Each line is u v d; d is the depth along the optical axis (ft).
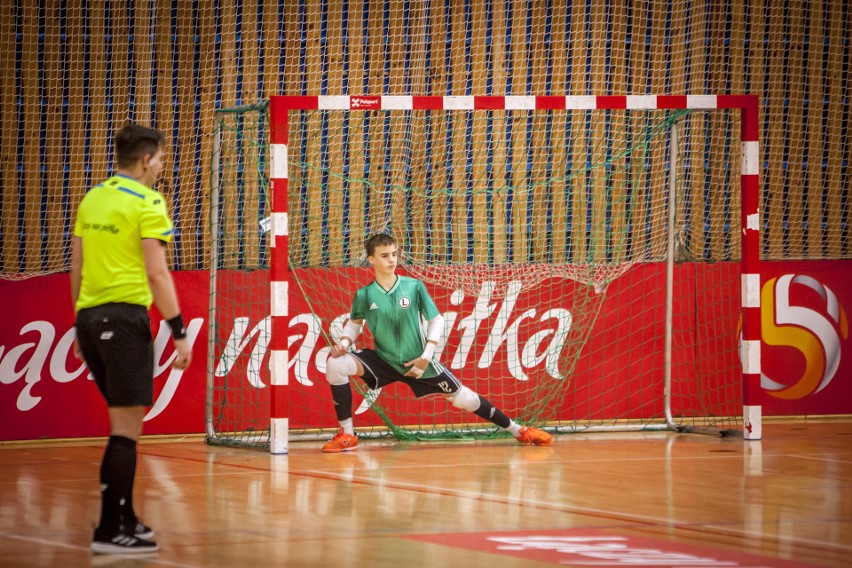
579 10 88.22
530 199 87.20
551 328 79.97
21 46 79.15
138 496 46.42
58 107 79.87
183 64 82.17
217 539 36.50
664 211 89.04
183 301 73.36
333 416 76.38
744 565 32.30
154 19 81.71
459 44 86.84
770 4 90.22
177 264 81.71
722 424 81.15
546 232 87.35
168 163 81.71
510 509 42.65
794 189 89.92
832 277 84.28
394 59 86.07
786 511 42.32
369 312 65.67
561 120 87.81
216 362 73.56
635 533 37.55
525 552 34.01
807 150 90.17
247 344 74.69
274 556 33.53
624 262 83.71
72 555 34.17
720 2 89.76
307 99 63.10
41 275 71.26
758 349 69.67
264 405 75.00
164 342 72.84
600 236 87.66
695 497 45.88
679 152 87.15
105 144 80.89
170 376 72.90
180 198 82.02
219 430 73.46
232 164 76.74
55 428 70.95
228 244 81.66
